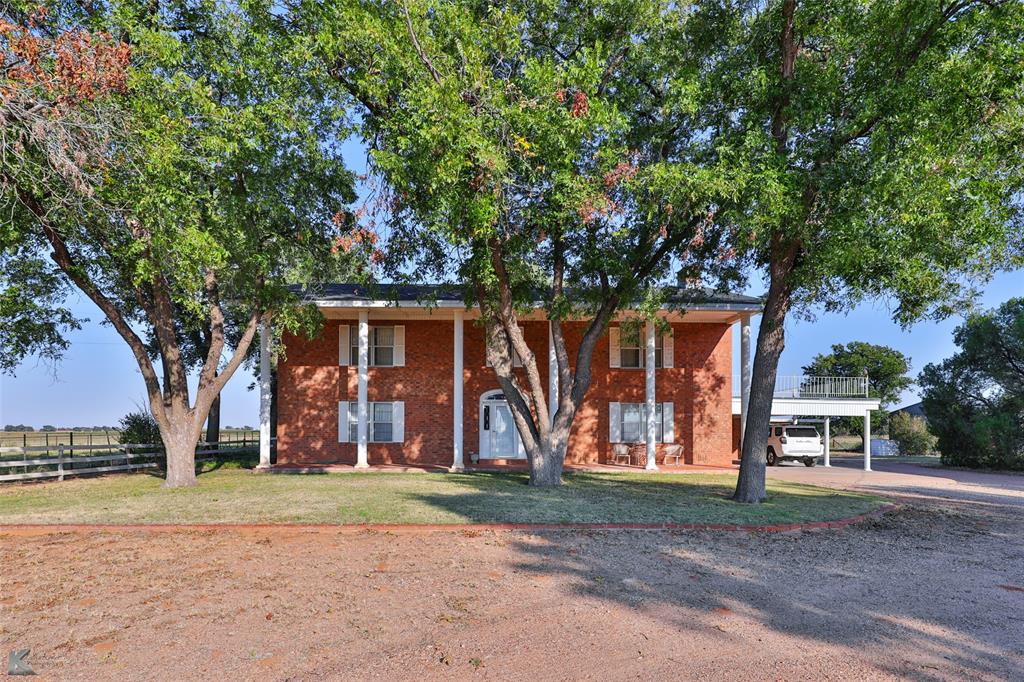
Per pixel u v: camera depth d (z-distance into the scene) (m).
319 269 16.48
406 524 9.34
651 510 11.10
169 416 15.41
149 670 4.34
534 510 10.84
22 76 8.59
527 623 5.36
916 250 10.19
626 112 13.88
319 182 14.95
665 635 5.14
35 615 5.46
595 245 14.45
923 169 9.29
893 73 10.91
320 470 20.34
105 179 10.29
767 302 12.91
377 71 11.52
